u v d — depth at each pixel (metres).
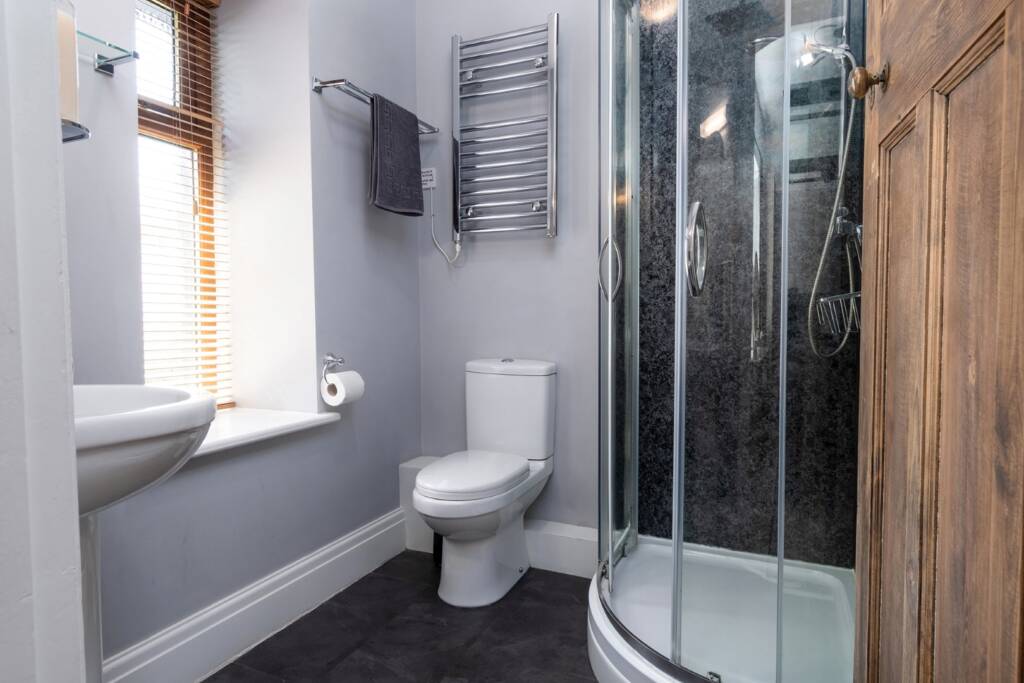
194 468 1.62
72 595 0.37
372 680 1.58
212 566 1.67
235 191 2.07
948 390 0.59
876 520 0.85
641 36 1.83
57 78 0.37
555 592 2.08
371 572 2.26
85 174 1.44
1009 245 0.46
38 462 0.35
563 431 2.36
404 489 2.47
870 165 0.91
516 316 2.45
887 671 0.78
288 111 1.98
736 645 1.47
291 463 1.94
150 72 1.85
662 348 1.86
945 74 0.61
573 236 2.33
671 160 1.84
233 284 2.09
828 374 1.59
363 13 2.22
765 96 1.68
